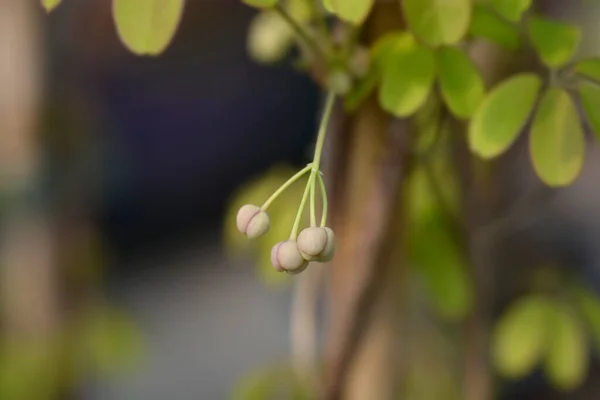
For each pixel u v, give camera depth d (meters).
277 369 0.71
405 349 0.61
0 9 0.80
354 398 0.58
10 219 0.90
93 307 0.94
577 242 1.20
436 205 0.63
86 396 0.95
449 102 0.50
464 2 0.48
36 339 0.89
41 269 0.90
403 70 0.50
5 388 0.85
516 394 1.11
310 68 0.54
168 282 1.63
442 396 0.76
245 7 1.61
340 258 0.56
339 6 0.47
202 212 1.77
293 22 0.51
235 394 0.72
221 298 1.58
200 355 1.42
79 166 0.89
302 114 1.71
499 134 0.49
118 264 1.63
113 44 1.37
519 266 1.04
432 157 0.58
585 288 0.70
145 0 0.48
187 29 1.62
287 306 1.54
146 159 1.67
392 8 0.52
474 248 0.60
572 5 0.80
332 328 0.57
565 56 0.50
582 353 0.65
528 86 0.49
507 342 0.66
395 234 0.55
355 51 0.52
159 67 1.62
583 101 0.49
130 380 1.34
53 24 0.81
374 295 0.56
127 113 1.61
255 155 1.74
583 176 1.24
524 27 0.51
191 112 1.69
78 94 0.87
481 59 0.56
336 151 0.55
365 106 0.54
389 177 0.55
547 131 0.49
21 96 0.81
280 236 0.67
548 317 0.66
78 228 0.91
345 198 0.56
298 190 0.69
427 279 0.64
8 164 0.86
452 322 0.79
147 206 1.71
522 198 0.63
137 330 0.96
